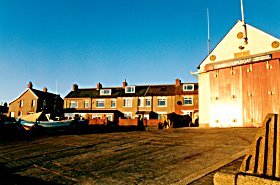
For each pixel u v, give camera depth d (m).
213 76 18.73
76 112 45.31
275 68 15.91
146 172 6.32
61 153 9.65
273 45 16.22
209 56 19.25
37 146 12.01
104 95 48.47
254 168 4.14
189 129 17.19
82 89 52.94
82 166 7.42
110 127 26.52
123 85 49.53
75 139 13.88
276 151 4.05
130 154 8.71
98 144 11.35
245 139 10.19
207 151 8.20
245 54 17.39
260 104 16.22
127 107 45.56
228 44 18.41
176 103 42.44
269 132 4.24
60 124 24.17
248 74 17.03
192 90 42.50
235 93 17.44
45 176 6.62
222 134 12.59
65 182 6.00
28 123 24.39
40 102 49.69
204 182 5.05
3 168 7.73
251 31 17.41
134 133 15.79
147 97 44.69
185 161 7.08
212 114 18.30
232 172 4.24
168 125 24.06
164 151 8.79
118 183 5.63
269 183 3.66
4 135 17.61
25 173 7.04
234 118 17.20
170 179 5.57
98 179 6.05
